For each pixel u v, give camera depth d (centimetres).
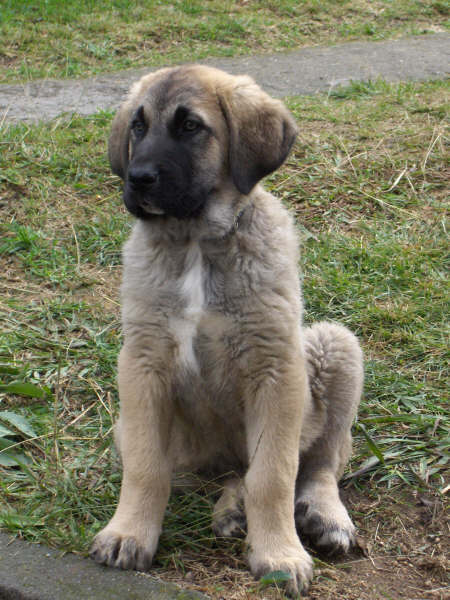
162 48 372
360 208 202
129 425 128
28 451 142
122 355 131
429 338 167
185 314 129
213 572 123
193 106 133
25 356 160
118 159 143
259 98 137
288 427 127
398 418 148
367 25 411
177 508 133
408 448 144
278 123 138
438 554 128
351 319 171
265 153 136
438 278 182
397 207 201
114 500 133
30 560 122
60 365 154
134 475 126
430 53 355
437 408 151
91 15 397
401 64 336
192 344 130
